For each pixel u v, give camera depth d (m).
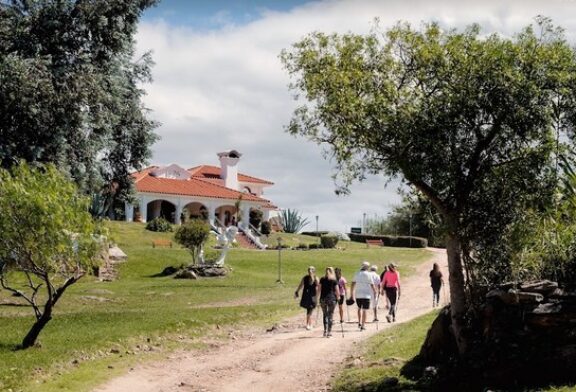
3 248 15.67
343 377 13.95
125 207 67.56
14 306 25.22
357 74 12.41
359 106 12.17
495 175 12.37
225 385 14.16
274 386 14.02
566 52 11.93
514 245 12.23
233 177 85.50
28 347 15.85
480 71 11.88
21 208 15.29
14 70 25.73
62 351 15.34
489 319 11.80
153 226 60.34
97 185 30.62
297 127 13.11
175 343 18.14
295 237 73.81
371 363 14.64
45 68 26.61
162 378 14.63
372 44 12.78
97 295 29.83
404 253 56.72
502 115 11.87
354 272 44.09
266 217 78.62
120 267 41.38
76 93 27.38
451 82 12.13
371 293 21.19
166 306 26.66
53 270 16.08
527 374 10.91
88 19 28.56
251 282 37.12
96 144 29.39
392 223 81.88
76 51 28.94
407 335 17.77
